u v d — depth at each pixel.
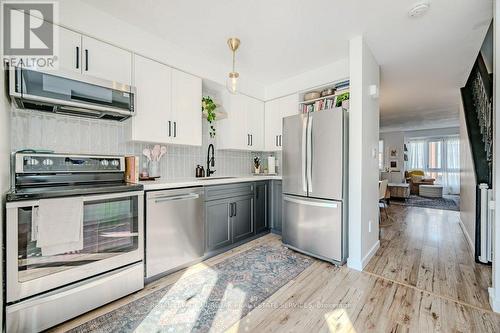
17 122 1.78
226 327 1.48
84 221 1.61
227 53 2.70
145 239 1.98
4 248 1.33
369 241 2.57
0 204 1.30
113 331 1.44
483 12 1.93
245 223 3.05
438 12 1.94
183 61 2.58
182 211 2.26
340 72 2.88
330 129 2.43
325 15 2.00
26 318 1.37
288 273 2.21
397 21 2.07
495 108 1.64
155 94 2.34
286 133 2.88
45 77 1.61
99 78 1.86
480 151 2.84
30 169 1.66
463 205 3.74
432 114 5.97
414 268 2.33
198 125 2.72
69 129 2.04
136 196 1.89
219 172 3.42
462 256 2.64
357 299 1.79
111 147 2.28
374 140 2.73
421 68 3.11
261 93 3.72
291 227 2.81
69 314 1.51
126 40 2.12
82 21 1.87
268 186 3.46
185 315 1.59
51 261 1.47
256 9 1.93
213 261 2.49
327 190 2.45
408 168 9.16
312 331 1.45
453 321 1.53
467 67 3.07
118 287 1.75
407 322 1.53
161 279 2.08
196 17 2.05
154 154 2.55
